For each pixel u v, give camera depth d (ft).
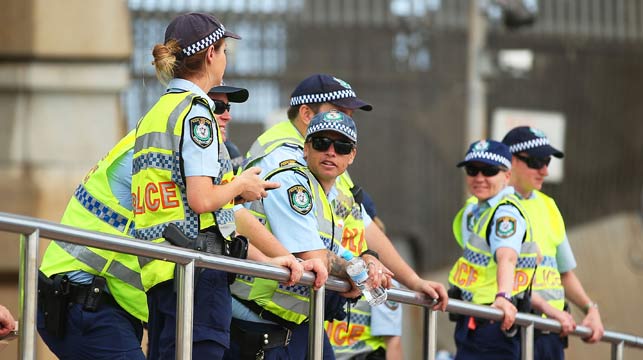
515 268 59.82
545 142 63.67
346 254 49.24
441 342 136.56
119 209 45.55
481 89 141.49
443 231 147.84
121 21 86.12
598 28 151.74
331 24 141.59
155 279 43.50
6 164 84.43
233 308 48.47
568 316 61.67
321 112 50.19
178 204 43.06
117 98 86.38
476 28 141.28
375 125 146.82
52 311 44.93
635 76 153.58
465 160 60.18
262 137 51.67
